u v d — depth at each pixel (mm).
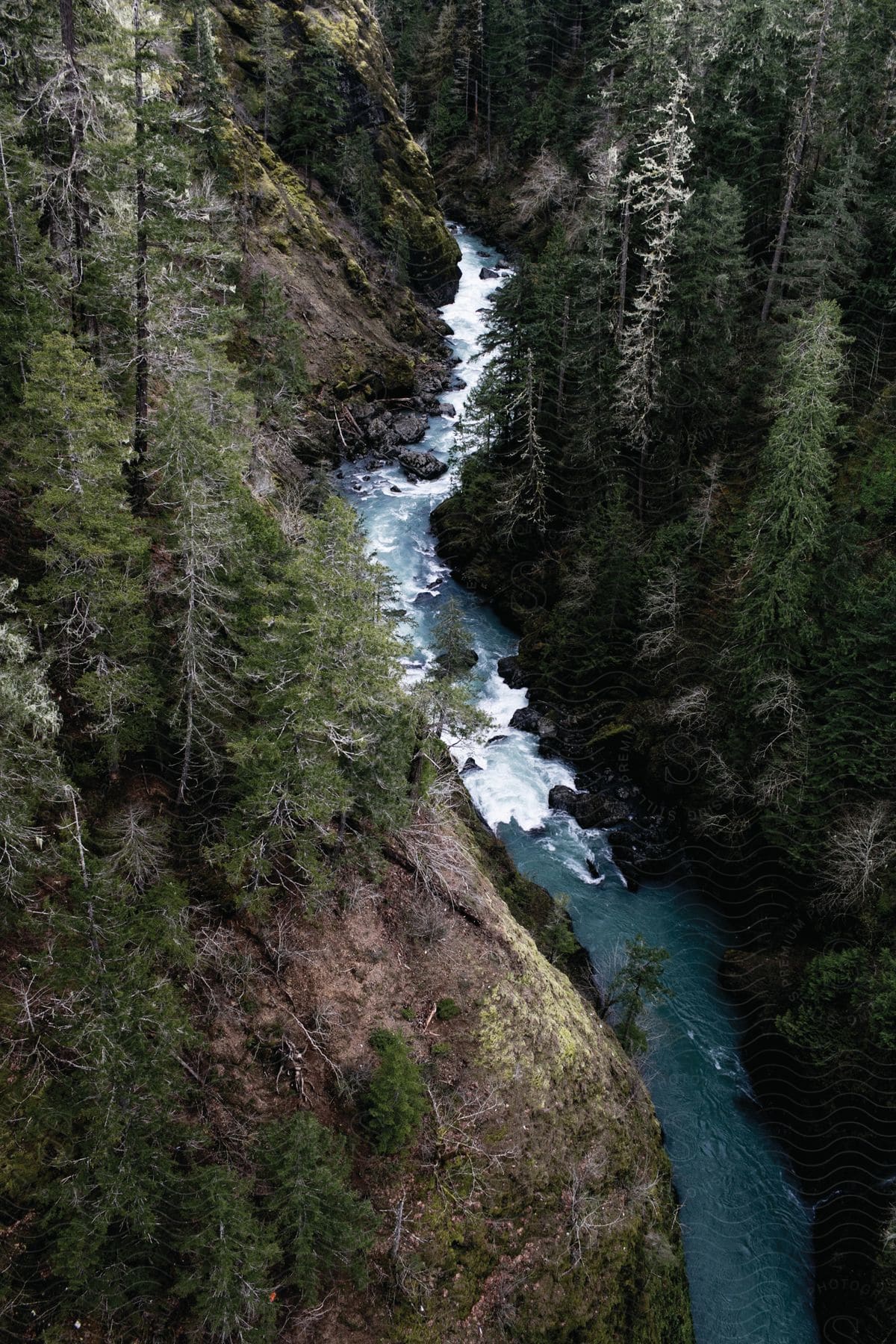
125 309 20594
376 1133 18938
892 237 38688
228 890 20281
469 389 65000
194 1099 17500
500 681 41875
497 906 25578
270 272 55875
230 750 20516
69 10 19406
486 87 88250
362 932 21828
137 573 20094
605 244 40750
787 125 44344
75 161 20438
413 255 72625
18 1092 15031
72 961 13750
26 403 16609
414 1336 17328
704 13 43375
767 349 40250
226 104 56156
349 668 17422
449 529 48281
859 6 42188
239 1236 14352
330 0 70188
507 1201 19922
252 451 33219
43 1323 13984
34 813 16828
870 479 35000
